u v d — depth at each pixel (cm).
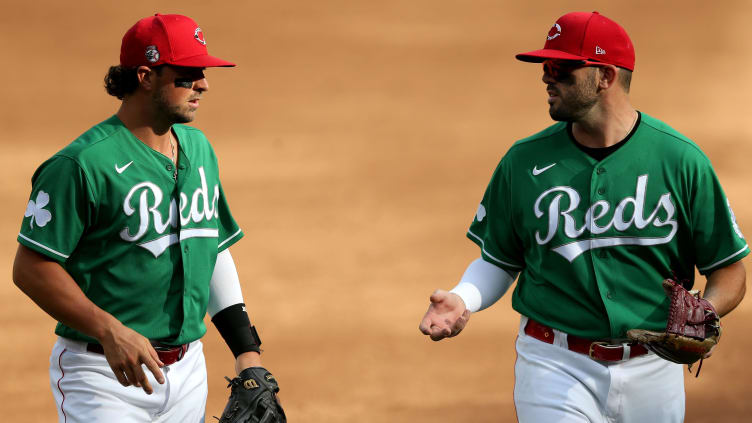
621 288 1819
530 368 1870
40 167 1745
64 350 1786
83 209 1717
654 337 1719
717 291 1833
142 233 1753
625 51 1805
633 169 1812
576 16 1820
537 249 1856
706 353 1762
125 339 1645
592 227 1812
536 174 1858
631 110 1847
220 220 1950
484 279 1955
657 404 1855
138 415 1789
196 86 1777
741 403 3250
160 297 1791
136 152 1761
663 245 1812
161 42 1736
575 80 1794
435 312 1875
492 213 1938
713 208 1812
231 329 1920
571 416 1803
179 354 1830
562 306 1842
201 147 1878
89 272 1758
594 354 1822
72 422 1767
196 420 1900
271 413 1823
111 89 1770
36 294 1698
